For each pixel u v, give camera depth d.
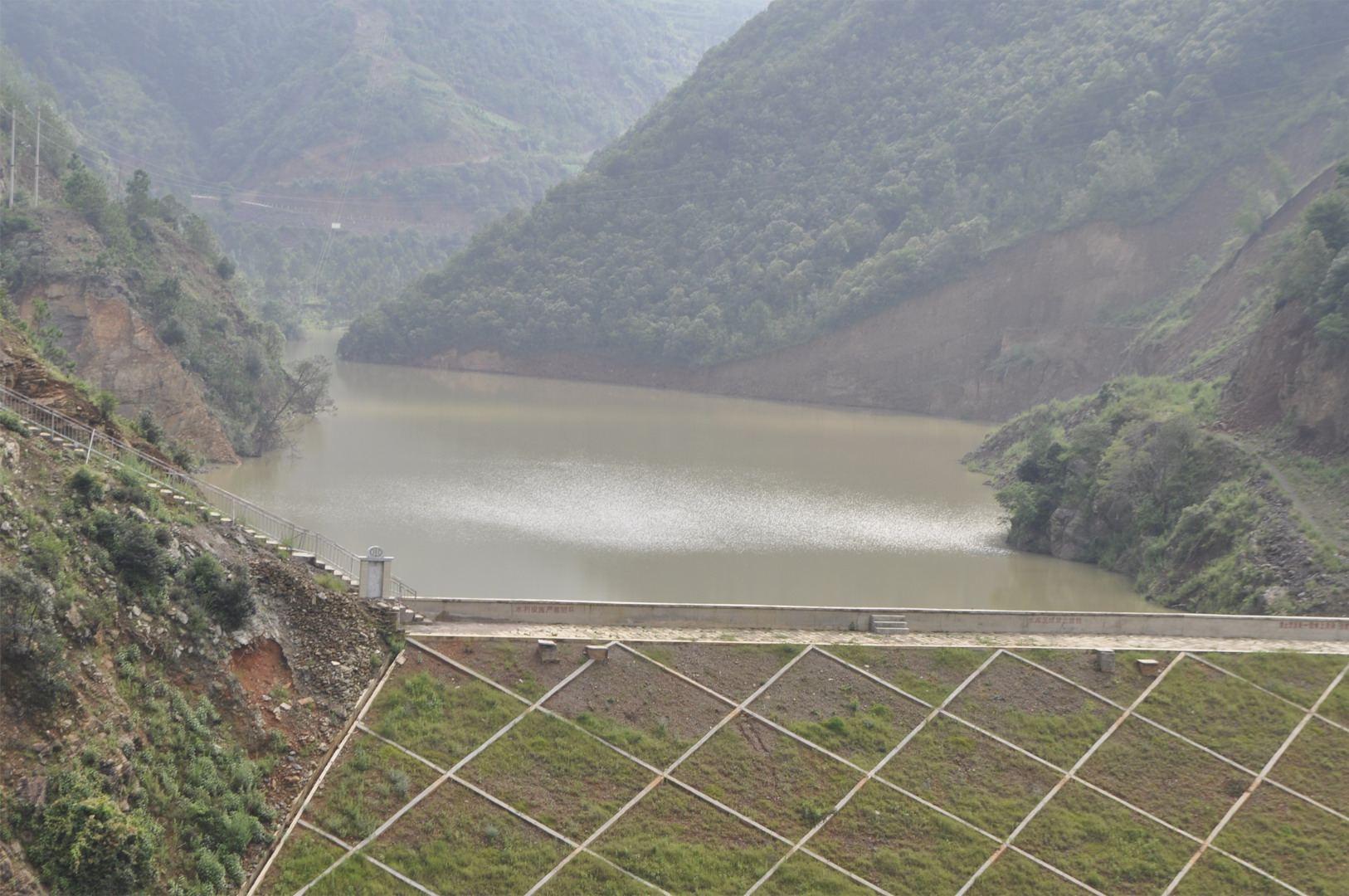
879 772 45.88
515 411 159.00
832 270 194.50
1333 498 74.94
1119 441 91.38
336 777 41.03
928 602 73.50
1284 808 47.38
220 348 117.31
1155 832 45.47
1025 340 170.62
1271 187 160.62
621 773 43.69
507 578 74.12
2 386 48.19
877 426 159.75
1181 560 77.62
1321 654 55.03
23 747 32.59
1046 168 183.75
